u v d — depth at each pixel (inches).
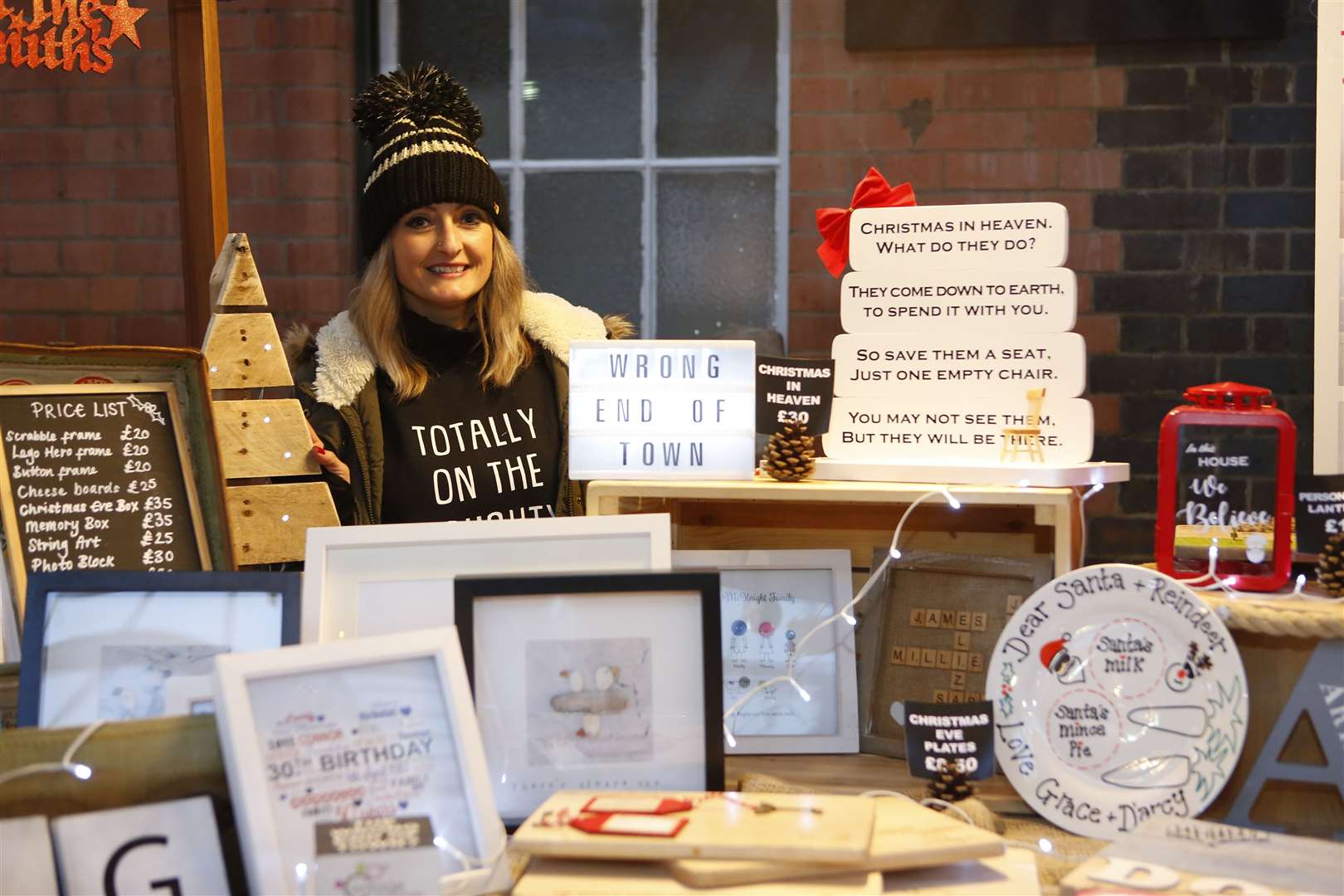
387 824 36.3
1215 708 45.0
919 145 120.6
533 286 82.4
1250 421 49.1
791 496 51.5
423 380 65.8
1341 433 71.0
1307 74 115.4
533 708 43.4
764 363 54.2
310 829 36.5
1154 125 117.6
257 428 58.2
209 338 57.8
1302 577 47.5
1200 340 118.6
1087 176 118.6
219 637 43.8
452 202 64.8
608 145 129.2
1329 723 44.9
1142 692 46.1
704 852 36.3
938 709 46.3
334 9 121.6
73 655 43.4
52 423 50.5
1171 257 118.3
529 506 66.1
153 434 52.7
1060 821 45.2
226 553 52.7
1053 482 51.3
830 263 59.0
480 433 66.3
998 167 119.6
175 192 122.3
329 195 123.0
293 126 122.8
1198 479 51.6
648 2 127.3
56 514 49.5
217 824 37.7
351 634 46.5
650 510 58.7
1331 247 70.4
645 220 129.5
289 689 38.0
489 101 129.6
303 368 68.1
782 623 55.5
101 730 37.5
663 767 43.2
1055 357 53.3
